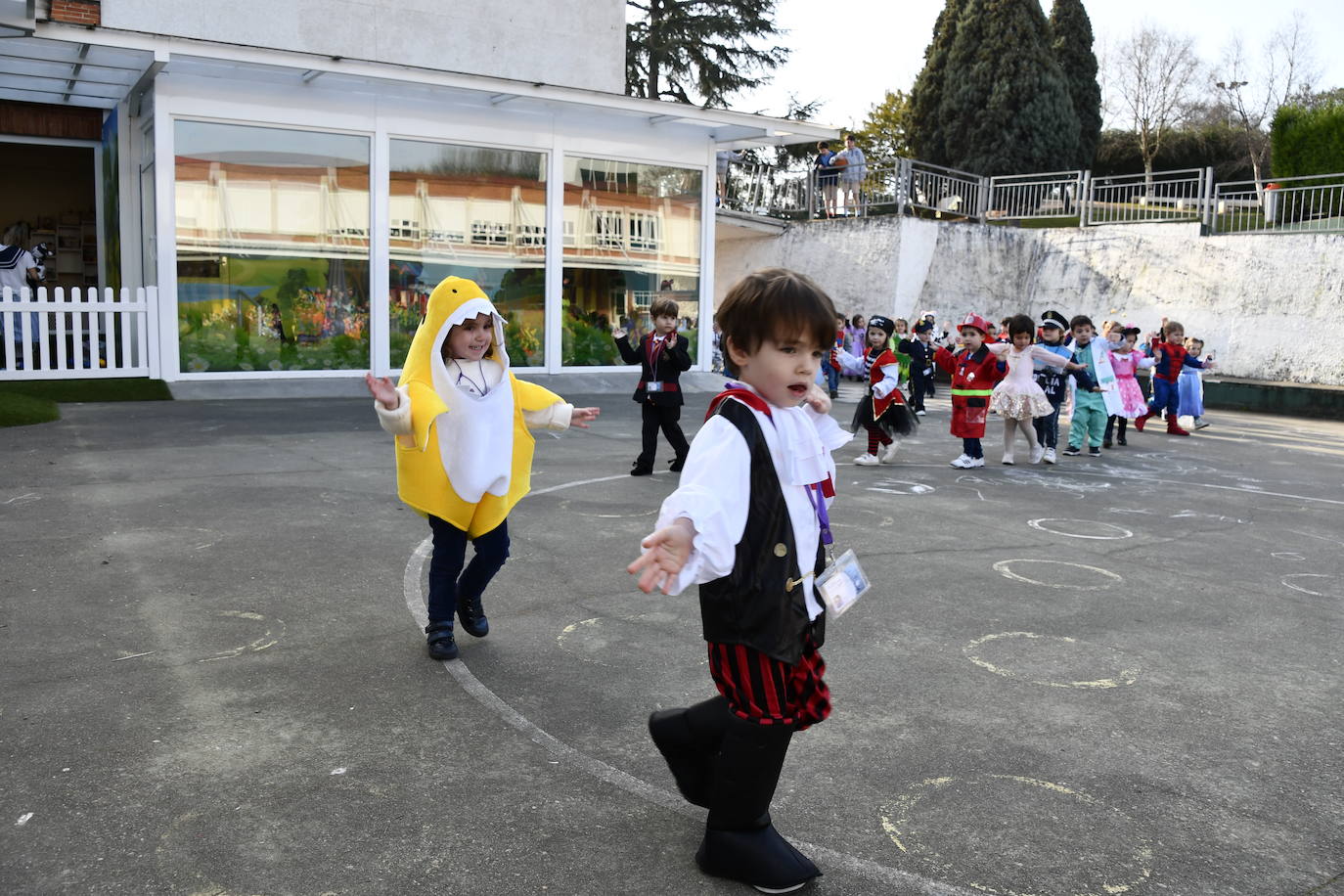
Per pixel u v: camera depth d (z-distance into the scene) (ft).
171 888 8.28
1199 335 67.46
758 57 117.50
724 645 8.16
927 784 10.53
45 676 12.60
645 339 28.04
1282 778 10.93
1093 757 11.29
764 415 8.13
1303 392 56.65
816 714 8.67
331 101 43.50
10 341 38.42
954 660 14.29
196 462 27.04
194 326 41.86
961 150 110.11
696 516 7.55
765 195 84.17
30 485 23.39
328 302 44.73
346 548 19.03
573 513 22.97
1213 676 13.98
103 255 50.72
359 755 10.79
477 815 9.62
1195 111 151.23
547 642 14.53
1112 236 72.02
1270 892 8.72
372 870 8.65
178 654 13.48
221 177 41.81
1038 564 19.83
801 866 8.51
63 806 9.52
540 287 50.34
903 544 21.22
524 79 49.96
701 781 9.15
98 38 35.06
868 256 74.13
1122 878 8.86
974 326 32.04
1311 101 144.46
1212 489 29.76
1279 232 63.46
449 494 13.35
